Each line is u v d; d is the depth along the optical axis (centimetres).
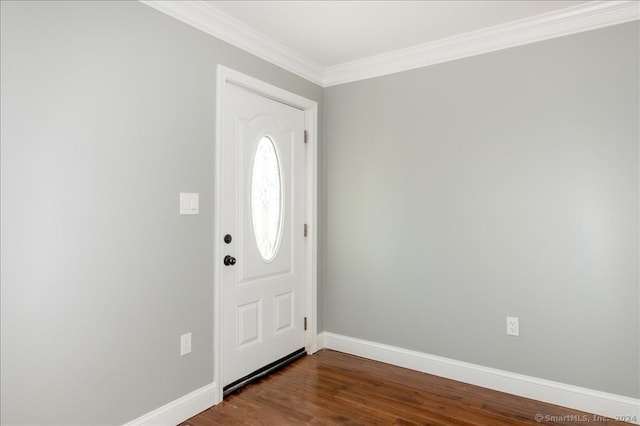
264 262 281
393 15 238
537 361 243
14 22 153
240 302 261
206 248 231
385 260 304
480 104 264
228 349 251
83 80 174
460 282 271
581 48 231
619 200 221
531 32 244
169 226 210
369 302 312
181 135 217
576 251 232
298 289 316
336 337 330
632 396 216
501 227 256
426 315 285
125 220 190
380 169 307
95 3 179
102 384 181
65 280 168
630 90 218
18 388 154
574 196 232
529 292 246
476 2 223
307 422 214
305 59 304
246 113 265
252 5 225
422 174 287
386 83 304
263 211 282
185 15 219
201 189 228
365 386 260
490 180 260
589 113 228
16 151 154
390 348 301
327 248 337
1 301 150
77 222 172
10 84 152
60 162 166
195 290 225
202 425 212
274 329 291
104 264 182
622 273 220
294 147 310
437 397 245
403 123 296
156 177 204
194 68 225
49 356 163
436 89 281
